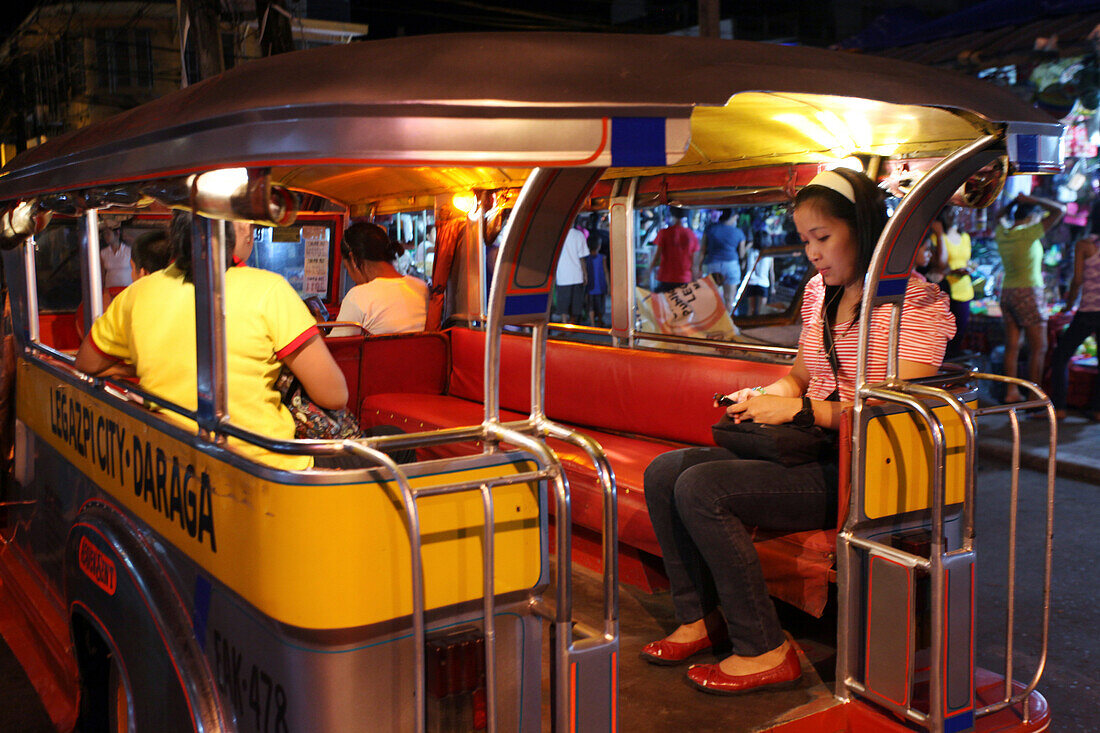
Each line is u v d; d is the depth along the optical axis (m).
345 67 1.49
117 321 2.40
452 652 1.62
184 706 1.89
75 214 3.02
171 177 1.78
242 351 2.10
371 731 1.66
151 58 12.77
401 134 1.38
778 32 15.75
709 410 3.68
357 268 5.11
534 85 1.44
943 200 2.12
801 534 2.56
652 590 3.24
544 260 1.78
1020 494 5.84
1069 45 7.94
